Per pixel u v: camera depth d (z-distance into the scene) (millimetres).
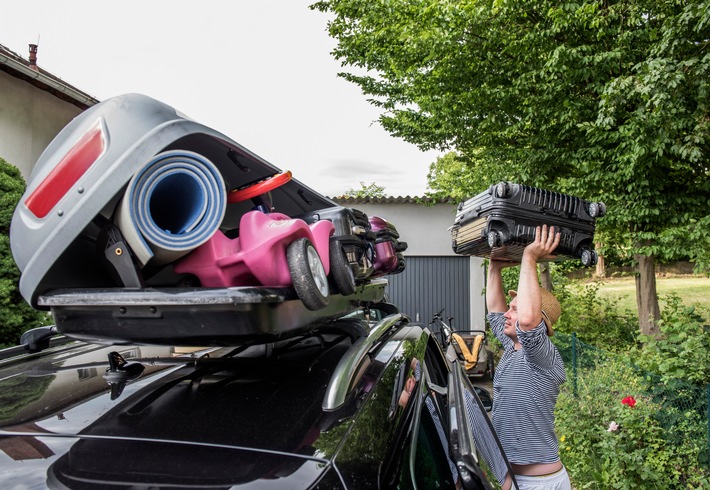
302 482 918
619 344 8414
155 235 1334
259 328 1310
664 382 4461
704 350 4586
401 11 8070
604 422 4672
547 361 2463
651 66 5379
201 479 927
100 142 1333
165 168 1344
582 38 6957
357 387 1362
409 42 7824
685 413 4254
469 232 2691
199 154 1528
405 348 1989
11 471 957
